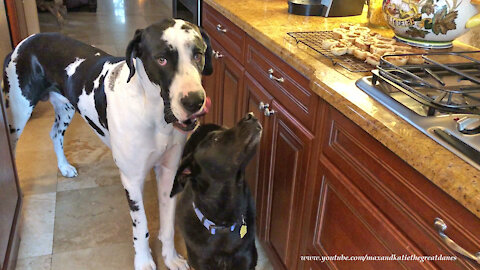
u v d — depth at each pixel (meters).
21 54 2.00
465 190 0.79
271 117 1.71
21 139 2.88
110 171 2.59
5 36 2.79
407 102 1.11
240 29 2.00
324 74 1.32
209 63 1.55
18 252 1.95
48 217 2.18
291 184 1.58
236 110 2.16
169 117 1.35
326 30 1.79
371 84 1.21
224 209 1.45
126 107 1.53
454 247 0.85
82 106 1.80
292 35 1.68
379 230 1.09
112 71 1.64
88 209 2.25
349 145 1.21
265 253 2.01
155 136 1.58
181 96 1.24
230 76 2.20
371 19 1.87
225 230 1.47
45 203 2.28
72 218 2.18
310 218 1.47
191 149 1.76
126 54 1.35
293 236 1.62
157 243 2.05
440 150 0.91
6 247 1.75
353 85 1.25
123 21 6.13
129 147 1.58
